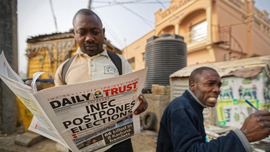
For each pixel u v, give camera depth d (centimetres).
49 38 531
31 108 67
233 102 231
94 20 85
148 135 311
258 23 1075
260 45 1059
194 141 71
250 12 980
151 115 339
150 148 252
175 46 393
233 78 232
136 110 89
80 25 83
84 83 57
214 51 757
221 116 240
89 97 63
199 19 876
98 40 89
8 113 325
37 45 548
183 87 295
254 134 58
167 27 1123
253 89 213
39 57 545
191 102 94
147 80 428
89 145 78
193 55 886
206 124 257
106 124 78
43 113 59
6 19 316
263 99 204
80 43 89
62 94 56
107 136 83
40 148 247
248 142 57
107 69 94
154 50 405
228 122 232
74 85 56
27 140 257
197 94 94
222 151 58
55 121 61
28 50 544
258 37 1030
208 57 797
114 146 98
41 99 52
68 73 95
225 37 798
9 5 319
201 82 90
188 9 892
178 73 306
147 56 435
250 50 943
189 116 83
